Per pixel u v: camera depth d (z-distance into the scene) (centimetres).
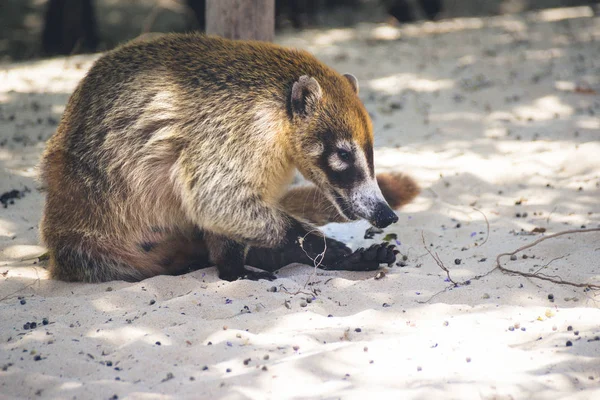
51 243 1014
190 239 1076
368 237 1138
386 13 3228
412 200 1264
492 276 970
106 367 733
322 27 3006
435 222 1227
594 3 3497
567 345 754
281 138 995
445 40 2594
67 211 1004
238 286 946
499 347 750
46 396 673
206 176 970
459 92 1947
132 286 957
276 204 1049
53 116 1766
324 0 3275
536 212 1238
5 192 1340
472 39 2577
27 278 1008
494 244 1103
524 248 1031
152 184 1002
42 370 727
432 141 1622
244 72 995
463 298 906
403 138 1655
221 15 1341
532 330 800
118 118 991
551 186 1338
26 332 822
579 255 1031
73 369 730
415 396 650
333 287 955
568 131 1603
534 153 1497
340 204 1012
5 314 871
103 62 1043
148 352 760
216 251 1034
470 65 2205
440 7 3198
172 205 1024
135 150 988
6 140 1606
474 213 1257
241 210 984
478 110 1802
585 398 650
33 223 1229
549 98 1830
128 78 1005
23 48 2733
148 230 1029
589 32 2567
